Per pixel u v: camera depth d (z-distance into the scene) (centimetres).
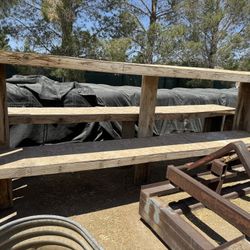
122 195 240
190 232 153
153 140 250
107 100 346
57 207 213
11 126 274
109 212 212
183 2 834
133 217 207
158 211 177
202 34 833
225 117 337
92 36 775
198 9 827
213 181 202
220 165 202
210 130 351
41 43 768
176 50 777
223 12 812
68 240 138
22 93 290
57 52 749
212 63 846
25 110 250
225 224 204
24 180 255
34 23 777
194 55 809
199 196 168
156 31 777
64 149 209
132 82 785
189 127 420
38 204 215
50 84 338
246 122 310
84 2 773
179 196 234
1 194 199
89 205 220
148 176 266
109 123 330
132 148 224
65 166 180
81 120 243
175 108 324
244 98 307
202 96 434
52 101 307
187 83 815
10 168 164
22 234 133
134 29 836
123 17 827
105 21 827
